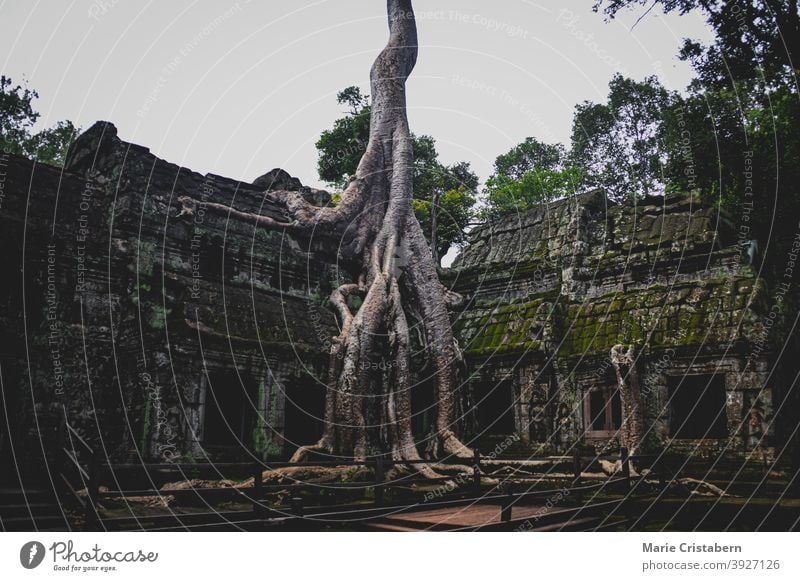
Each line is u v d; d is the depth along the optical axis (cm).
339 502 1223
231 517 894
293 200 1769
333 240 1923
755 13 1656
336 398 1547
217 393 1686
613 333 1758
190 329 1439
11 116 1809
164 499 1139
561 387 1780
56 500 994
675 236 1853
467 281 2259
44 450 1284
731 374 1526
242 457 1449
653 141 2542
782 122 1786
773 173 1739
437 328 1766
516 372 1870
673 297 1733
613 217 2058
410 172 1873
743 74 1767
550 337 1839
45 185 1467
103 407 1409
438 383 1720
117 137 1577
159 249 1531
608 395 1709
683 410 1750
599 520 1050
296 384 1630
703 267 1773
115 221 1507
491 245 2327
